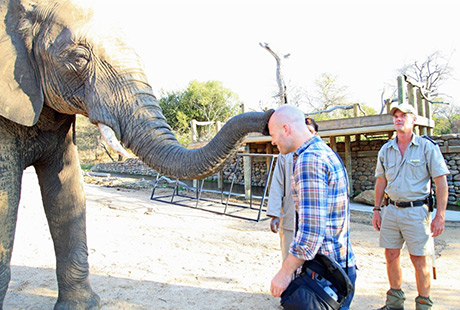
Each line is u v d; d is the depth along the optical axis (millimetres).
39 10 2494
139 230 7121
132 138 2453
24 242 5730
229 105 45531
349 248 2240
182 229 7594
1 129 2484
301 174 2074
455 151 11703
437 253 6098
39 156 2930
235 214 10039
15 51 2434
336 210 2129
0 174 2449
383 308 3658
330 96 39906
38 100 2484
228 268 4992
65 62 2447
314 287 2057
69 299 3213
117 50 2547
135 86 2521
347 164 13359
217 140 2348
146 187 16750
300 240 2020
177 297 3898
